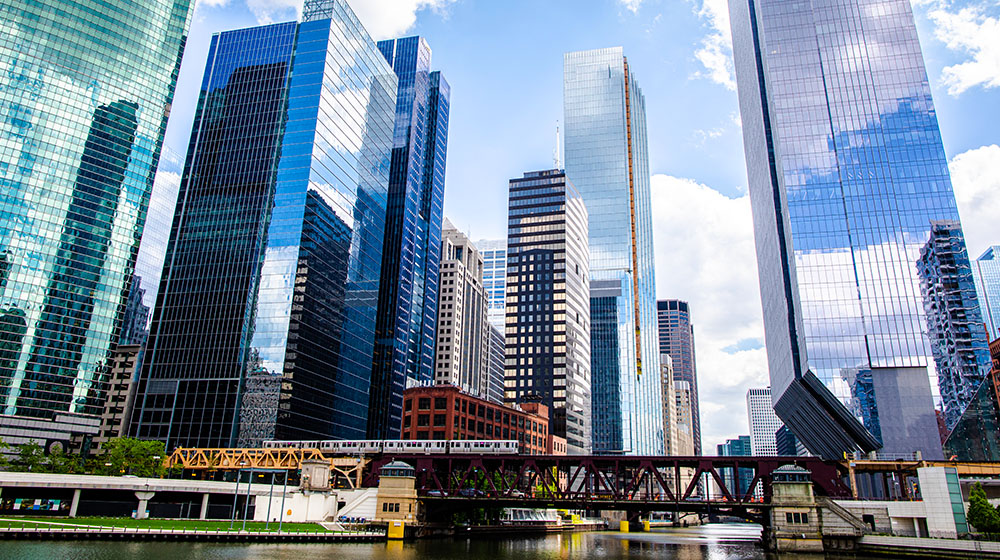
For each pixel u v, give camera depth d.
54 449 135.50
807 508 94.81
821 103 151.50
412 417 165.50
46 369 170.12
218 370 167.12
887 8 157.75
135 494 99.62
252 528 91.19
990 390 127.00
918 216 139.75
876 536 90.69
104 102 188.38
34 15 181.50
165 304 176.88
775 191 157.25
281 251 173.75
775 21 160.62
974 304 131.88
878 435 127.00
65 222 178.12
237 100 192.12
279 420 159.25
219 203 183.12
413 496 106.75
